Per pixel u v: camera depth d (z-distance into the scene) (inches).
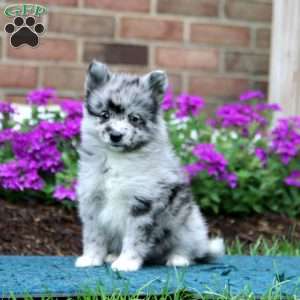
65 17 322.0
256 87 344.5
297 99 309.1
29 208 259.3
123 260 186.7
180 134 282.0
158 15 332.2
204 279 171.2
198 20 336.8
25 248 232.4
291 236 262.5
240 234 262.2
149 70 332.2
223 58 340.5
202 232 199.8
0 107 274.8
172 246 195.2
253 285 165.9
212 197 267.6
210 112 339.3
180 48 335.3
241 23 341.7
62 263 194.7
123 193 187.2
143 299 154.1
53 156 260.7
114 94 190.5
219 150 282.0
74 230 249.0
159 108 196.7
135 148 187.9
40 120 279.0
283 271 187.3
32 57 320.2
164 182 188.4
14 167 254.7
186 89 336.5
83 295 152.2
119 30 328.2
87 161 192.7
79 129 260.7
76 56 324.2
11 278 167.0
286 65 309.6
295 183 275.9
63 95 323.9
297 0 308.0
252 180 279.0
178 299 154.0
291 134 281.7
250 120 291.1
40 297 152.1
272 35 318.0
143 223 187.0
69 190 253.8
